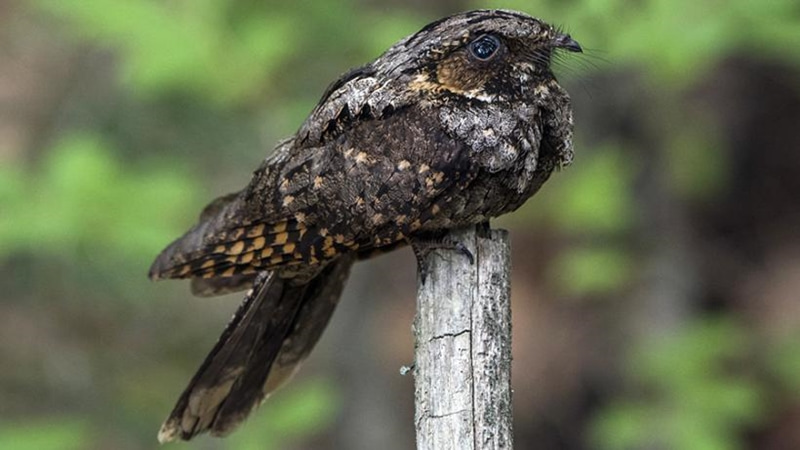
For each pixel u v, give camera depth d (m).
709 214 16.42
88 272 13.02
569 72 9.48
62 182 11.02
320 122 6.94
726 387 13.02
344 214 6.82
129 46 11.45
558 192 13.16
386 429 14.55
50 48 14.05
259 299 7.35
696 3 10.98
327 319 7.55
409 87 6.83
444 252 6.50
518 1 10.64
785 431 15.16
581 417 15.68
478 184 6.80
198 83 11.55
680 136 14.16
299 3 11.73
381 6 12.80
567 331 15.97
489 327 6.43
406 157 6.74
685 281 14.77
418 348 6.49
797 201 16.44
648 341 14.18
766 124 16.36
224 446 12.37
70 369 13.41
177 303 13.99
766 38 11.43
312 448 14.34
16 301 13.31
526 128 6.85
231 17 11.52
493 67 6.82
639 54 11.00
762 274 16.19
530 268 16.33
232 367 7.43
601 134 14.12
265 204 6.95
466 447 6.34
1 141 13.57
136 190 11.12
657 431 12.87
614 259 13.84
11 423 12.16
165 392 13.50
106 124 13.39
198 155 13.33
